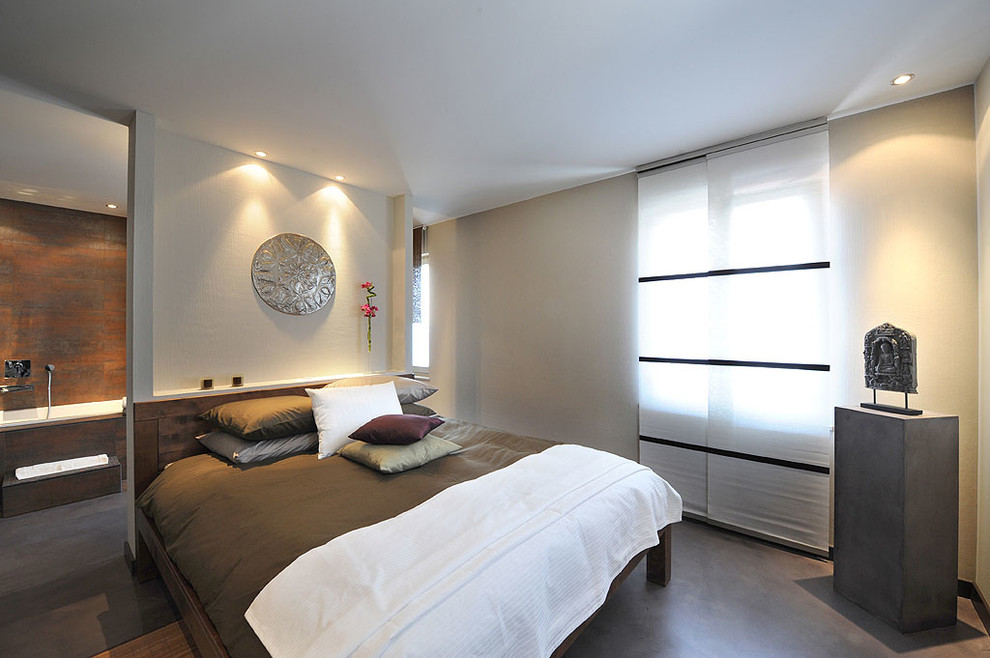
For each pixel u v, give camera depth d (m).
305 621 1.12
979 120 2.12
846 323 2.51
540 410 4.05
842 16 1.70
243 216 2.99
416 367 5.34
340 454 2.46
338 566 1.29
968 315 2.19
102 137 2.68
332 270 3.48
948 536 1.93
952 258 2.23
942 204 2.25
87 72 2.02
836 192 2.54
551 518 1.60
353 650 1.00
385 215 3.93
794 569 2.44
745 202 2.83
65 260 4.02
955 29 1.77
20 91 2.17
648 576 2.32
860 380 2.46
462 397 4.77
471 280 4.68
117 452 3.80
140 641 1.87
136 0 1.57
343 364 3.56
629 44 1.88
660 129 2.72
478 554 1.35
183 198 2.71
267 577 1.33
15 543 2.75
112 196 3.73
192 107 2.36
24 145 2.78
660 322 3.24
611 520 1.79
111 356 4.25
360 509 1.75
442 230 5.02
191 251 2.75
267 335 3.11
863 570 2.06
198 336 2.78
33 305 3.87
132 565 2.40
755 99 2.36
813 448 2.59
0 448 3.28
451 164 3.23
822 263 2.56
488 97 2.31
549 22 1.73
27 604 2.13
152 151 2.44
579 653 1.78
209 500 1.91
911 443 1.89
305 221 3.35
